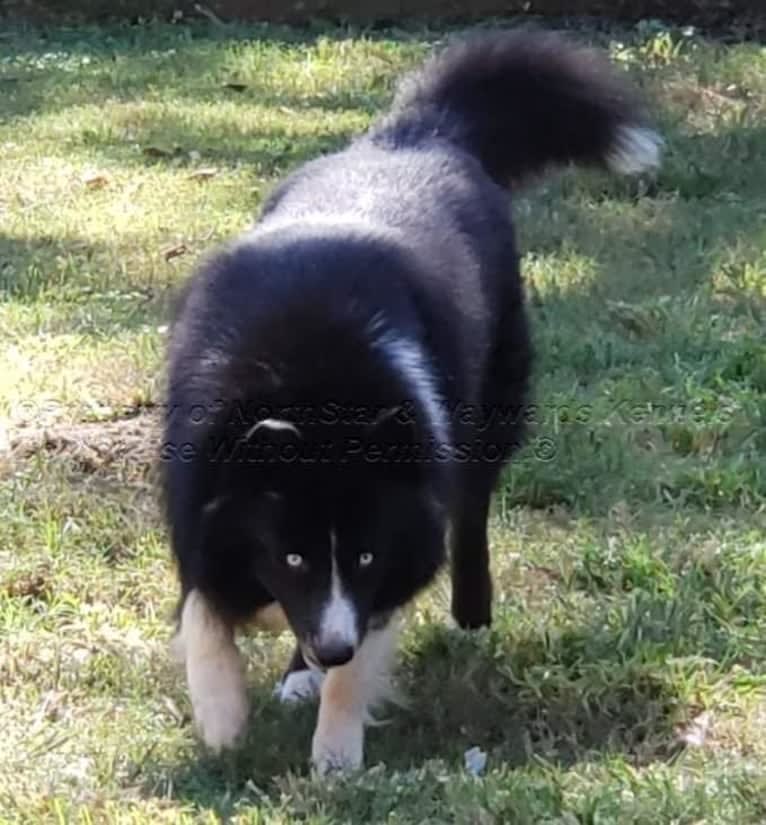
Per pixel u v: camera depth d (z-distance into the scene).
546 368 4.25
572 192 5.44
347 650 3.03
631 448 3.99
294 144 6.03
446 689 3.34
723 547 3.66
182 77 7.11
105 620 3.50
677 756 3.19
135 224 5.17
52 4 8.30
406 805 3.05
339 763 3.15
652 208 5.30
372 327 3.08
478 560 3.49
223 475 3.04
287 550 3.04
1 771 3.14
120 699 3.33
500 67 3.78
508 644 3.46
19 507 3.76
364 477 3.02
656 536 3.73
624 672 3.32
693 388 4.17
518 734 3.25
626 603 3.51
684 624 3.44
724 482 3.86
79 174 5.69
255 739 3.22
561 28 7.96
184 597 3.19
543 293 4.62
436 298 3.24
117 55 7.55
